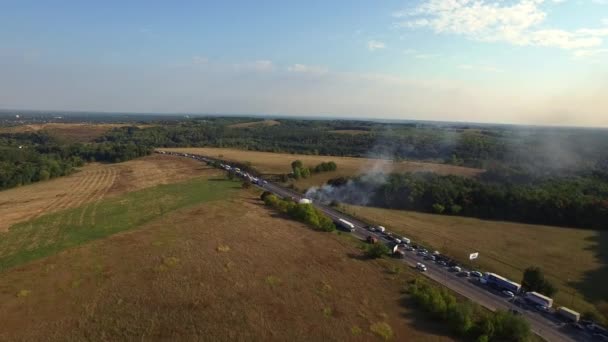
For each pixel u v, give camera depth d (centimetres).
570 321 4747
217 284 5038
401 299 5028
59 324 4038
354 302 4859
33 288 4775
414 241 7644
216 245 6353
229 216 8119
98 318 4162
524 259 7044
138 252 5953
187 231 7038
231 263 5688
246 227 7412
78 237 6781
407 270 6062
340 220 8375
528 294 5228
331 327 4275
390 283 5475
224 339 3925
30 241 6594
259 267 5644
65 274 5169
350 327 4294
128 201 9631
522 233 8594
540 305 5059
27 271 5266
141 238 6612
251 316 4362
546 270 6569
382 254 6425
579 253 7419
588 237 8381
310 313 4531
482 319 4462
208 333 4000
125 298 4581
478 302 5119
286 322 4309
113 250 6038
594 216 9131
